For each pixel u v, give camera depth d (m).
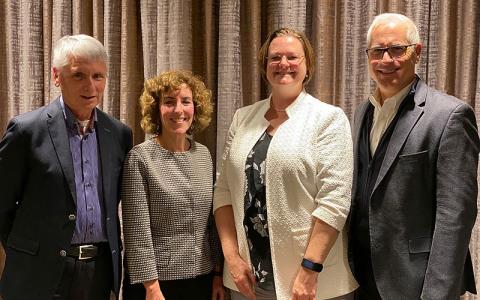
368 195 1.61
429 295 1.42
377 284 1.56
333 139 1.62
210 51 2.25
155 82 1.77
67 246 1.60
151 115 1.79
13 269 1.65
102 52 1.63
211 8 2.23
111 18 2.29
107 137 1.71
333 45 2.19
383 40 1.58
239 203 1.72
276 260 1.64
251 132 1.76
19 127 1.58
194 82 1.81
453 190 1.42
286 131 1.67
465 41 2.11
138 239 1.68
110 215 1.67
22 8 2.38
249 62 2.23
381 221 1.55
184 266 1.72
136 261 1.67
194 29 2.28
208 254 1.81
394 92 1.61
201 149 1.86
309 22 2.23
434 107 1.50
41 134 1.59
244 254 1.72
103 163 1.67
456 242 1.40
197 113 1.83
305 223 1.63
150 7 2.23
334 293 1.65
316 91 2.18
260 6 2.23
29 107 2.39
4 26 2.43
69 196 1.59
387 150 1.55
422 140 1.49
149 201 1.73
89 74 1.59
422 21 2.14
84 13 2.33
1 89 2.45
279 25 2.20
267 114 1.80
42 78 2.42
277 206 1.64
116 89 2.33
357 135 1.73
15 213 1.69
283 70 1.69
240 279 1.70
